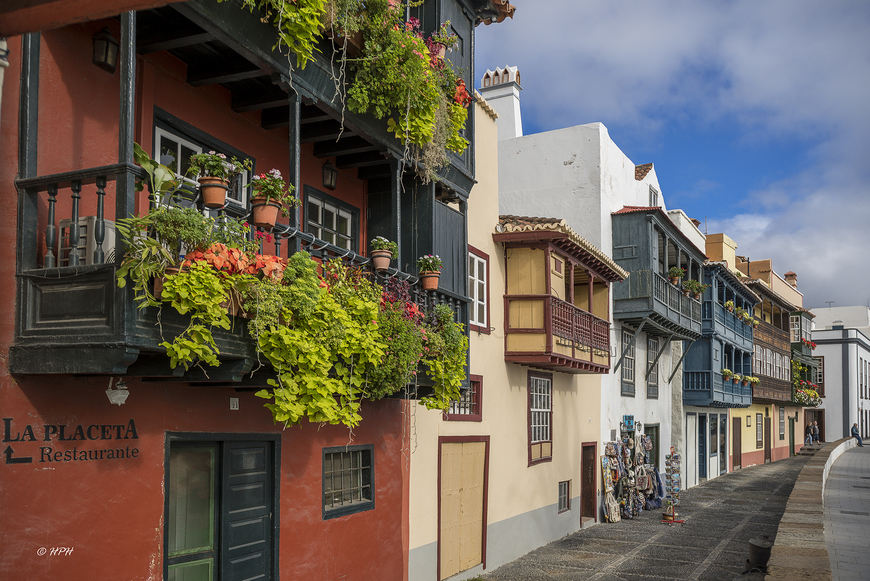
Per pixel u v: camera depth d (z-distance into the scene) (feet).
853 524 51.52
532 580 39.22
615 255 66.18
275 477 25.29
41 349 15.97
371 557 30.89
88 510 17.95
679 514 65.51
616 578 39.70
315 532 27.25
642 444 70.79
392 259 29.37
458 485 39.22
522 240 45.55
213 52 21.86
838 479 86.94
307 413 20.92
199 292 16.03
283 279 19.94
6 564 16.02
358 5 24.14
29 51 17.08
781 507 70.44
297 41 21.08
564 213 65.67
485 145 45.09
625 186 71.87
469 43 35.91
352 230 31.83
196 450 22.40
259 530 24.61
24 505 16.46
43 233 17.31
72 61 18.67
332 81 23.71
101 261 15.92
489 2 36.09
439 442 37.22
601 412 62.39
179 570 21.45
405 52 25.55
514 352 45.14
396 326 25.07
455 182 34.04
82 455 17.87
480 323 42.96
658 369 81.10
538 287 45.85
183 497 21.79
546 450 51.01
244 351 18.60
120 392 18.65
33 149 17.08
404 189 31.86
